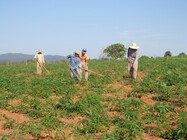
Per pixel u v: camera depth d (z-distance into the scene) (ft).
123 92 46.26
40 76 70.03
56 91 47.55
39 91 47.42
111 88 48.75
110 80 57.21
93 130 28.19
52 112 34.32
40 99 43.21
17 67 110.93
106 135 26.00
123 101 35.91
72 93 45.03
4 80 59.47
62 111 34.65
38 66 74.90
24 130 28.43
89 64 111.34
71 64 57.67
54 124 29.86
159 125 29.32
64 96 41.78
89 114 31.60
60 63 129.39
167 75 52.75
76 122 31.37
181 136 25.25
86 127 28.25
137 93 43.68
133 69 56.39
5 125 30.63
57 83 53.11
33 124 29.50
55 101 40.32
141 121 30.68
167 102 37.70
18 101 42.70
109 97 41.09
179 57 131.64
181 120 27.89
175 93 41.14
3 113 36.27
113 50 242.37
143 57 137.90
